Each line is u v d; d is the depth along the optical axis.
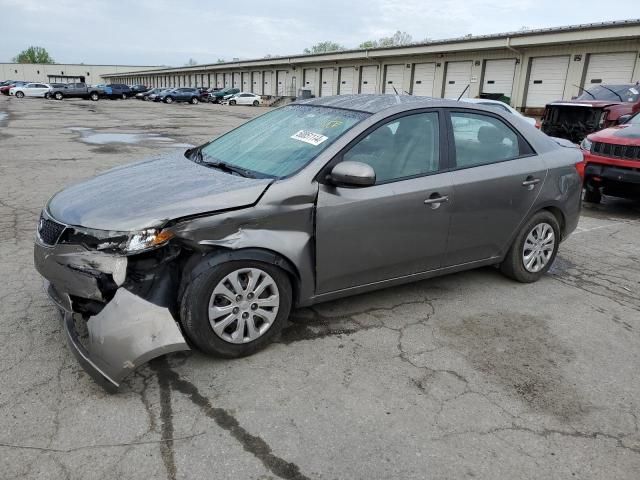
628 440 2.66
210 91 55.12
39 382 2.90
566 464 2.47
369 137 3.58
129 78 115.19
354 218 3.44
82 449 2.42
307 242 3.29
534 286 4.66
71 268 2.93
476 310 4.09
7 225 5.90
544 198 4.47
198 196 3.06
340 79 45.41
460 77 33.72
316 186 3.30
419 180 3.73
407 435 2.62
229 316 3.11
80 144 14.21
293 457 2.43
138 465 2.34
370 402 2.87
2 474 2.25
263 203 3.12
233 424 2.64
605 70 25.42
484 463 2.45
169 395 2.85
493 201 4.13
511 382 3.13
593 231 6.68
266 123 4.26
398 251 3.72
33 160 10.97
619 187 7.29
